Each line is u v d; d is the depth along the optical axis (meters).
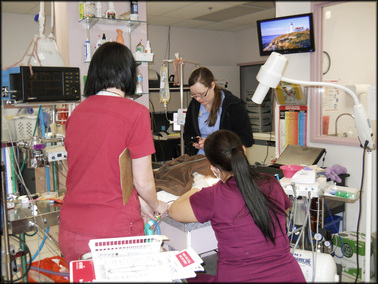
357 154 2.39
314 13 2.34
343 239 2.29
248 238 1.25
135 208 1.38
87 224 1.29
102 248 1.22
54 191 2.09
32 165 1.87
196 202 1.32
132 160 1.33
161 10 2.06
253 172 1.35
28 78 1.73
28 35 1.97
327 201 2.37
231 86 2.92
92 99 1.32
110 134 1.26
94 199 1.28
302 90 2.55
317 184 1.76
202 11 2.03
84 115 1.30
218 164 1.30
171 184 2.09
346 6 2.71
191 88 2.37
